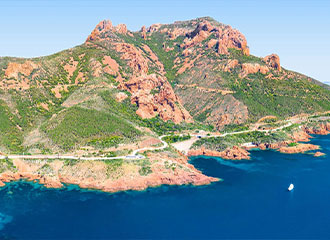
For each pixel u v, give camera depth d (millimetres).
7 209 169750
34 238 143625
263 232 148000
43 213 165625
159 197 184250
